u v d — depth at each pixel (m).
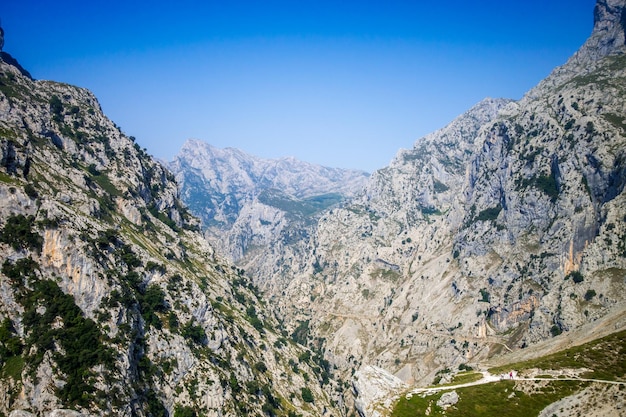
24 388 123.31
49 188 185.12
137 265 188.62
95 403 127.94
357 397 163.50
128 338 151.38
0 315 135.38
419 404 144.00
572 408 122.88
